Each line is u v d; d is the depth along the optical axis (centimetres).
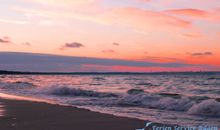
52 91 2366
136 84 4116
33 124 843
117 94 2141
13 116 994
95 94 2119
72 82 5019
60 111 1138
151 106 1413
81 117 991
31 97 1923
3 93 2345
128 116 1076
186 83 4138
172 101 1431
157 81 5034
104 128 816
